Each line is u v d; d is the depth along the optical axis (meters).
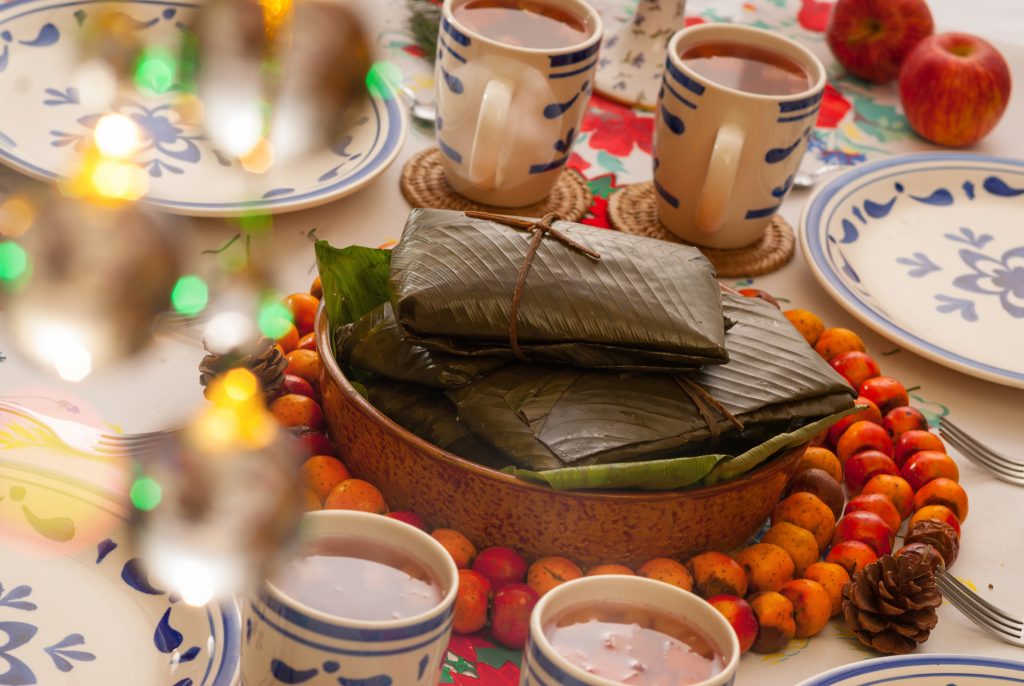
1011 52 1.63
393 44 1.49
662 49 1.47
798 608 1.10
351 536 0.96
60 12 1.36
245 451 0.72
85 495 1.08
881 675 1.07
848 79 1.57
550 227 1.14
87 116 1.31
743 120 1.28
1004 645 1.12
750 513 1.12
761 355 1.14
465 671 1.07
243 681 0.94
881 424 1.21
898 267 1.35
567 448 1.09
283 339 1.19
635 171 1.41
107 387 1.16
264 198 1.26
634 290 1.12
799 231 1.34
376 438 1.11
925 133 1.49
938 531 1.15
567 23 1.33
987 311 1.33
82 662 1.04
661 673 0.89
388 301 1.15
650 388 1.12
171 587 1.05
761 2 1.66
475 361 1.12
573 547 1.10
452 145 1.31
